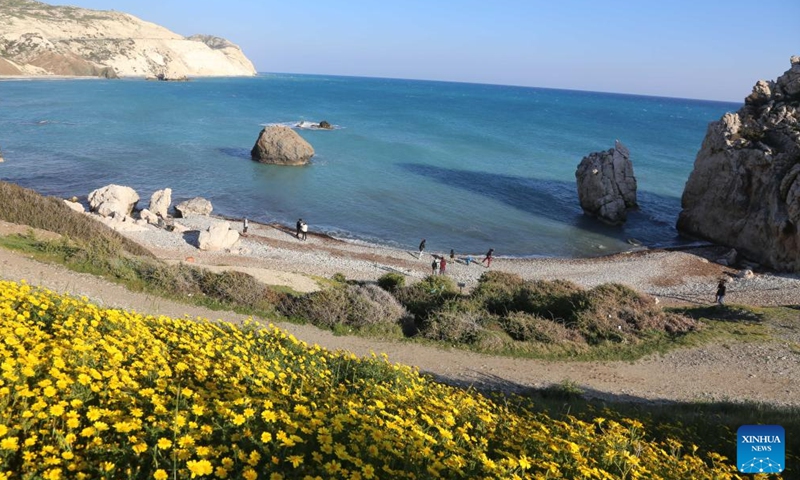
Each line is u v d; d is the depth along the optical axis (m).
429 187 68.44
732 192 52.06
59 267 21.81
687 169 91.94
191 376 7.43
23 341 6.75
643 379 20.00
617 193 59.91
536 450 7.02
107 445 4.70
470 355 20.78
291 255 41.44
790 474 9.30
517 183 73.88
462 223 55.88
